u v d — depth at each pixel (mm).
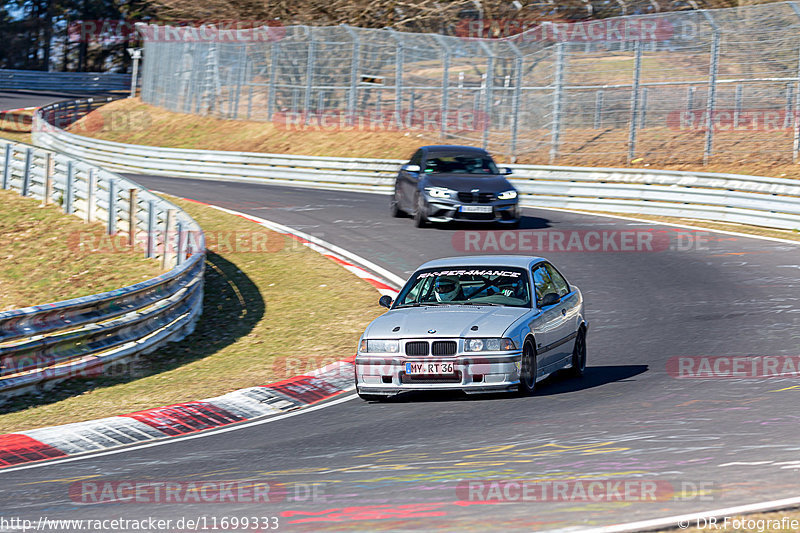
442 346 35000
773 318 48500
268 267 69562
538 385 38625
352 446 29984
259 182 124938
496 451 27547
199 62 169500
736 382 36031
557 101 112688
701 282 59219
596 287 59344
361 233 79125
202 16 166500
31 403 42281
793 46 103500
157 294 52625
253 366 46281
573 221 84312
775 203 79250
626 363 41719
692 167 101312
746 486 21750
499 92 129500
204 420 37156
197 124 164125
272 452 30188
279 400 39531
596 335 48000
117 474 28719
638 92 108625
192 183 119750
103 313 47812
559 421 31172
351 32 139875
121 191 80125
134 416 37938
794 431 27719
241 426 35562
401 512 21500
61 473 29625
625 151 110000
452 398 36781
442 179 78688
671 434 28266
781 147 99562
